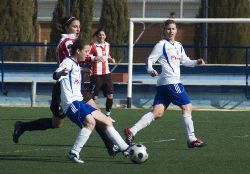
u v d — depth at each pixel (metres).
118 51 68.69
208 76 60.50
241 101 58.81
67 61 26.28
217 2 71.12
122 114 50.62
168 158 28.25
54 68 62.09
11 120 45.06
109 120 26.59
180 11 85.38
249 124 43.62
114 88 59.44
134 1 93.38
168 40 31.34
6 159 27.67
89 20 75.12
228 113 52.62
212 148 31.58
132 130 30.89
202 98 59.19
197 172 24.78
